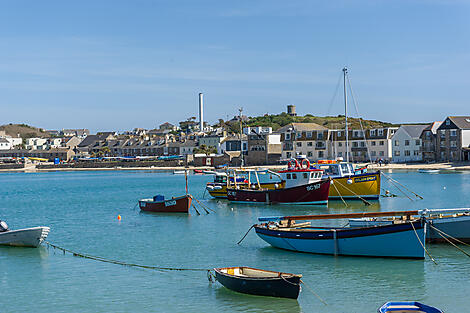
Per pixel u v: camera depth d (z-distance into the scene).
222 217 57.03
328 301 27.55
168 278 32.50
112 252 40.12
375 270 32.31
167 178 143.50
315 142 161.75
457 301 27.23
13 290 30.80
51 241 45.09
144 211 64.81
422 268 32.50
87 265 36.22
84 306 27.94
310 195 63.31
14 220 60.25
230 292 29.41
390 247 33.66
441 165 137.25
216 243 42.28
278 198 65.12
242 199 68.88
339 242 34.94
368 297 28.00
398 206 62.94
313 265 33.75
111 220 57.59
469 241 37.09
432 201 67.38
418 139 148.88
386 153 152.25
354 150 156.75
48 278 33.16
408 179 106.31
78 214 64.19
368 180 67.62
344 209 60.75
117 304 28.08
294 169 64.44
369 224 37.06
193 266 35.03
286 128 183.25
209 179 135.50
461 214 38.88
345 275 31.53
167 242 43.50
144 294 29.56
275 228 38.44
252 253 37.91
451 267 32.62
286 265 34.03
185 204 60.19
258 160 168.75
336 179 68.75
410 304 23.16
